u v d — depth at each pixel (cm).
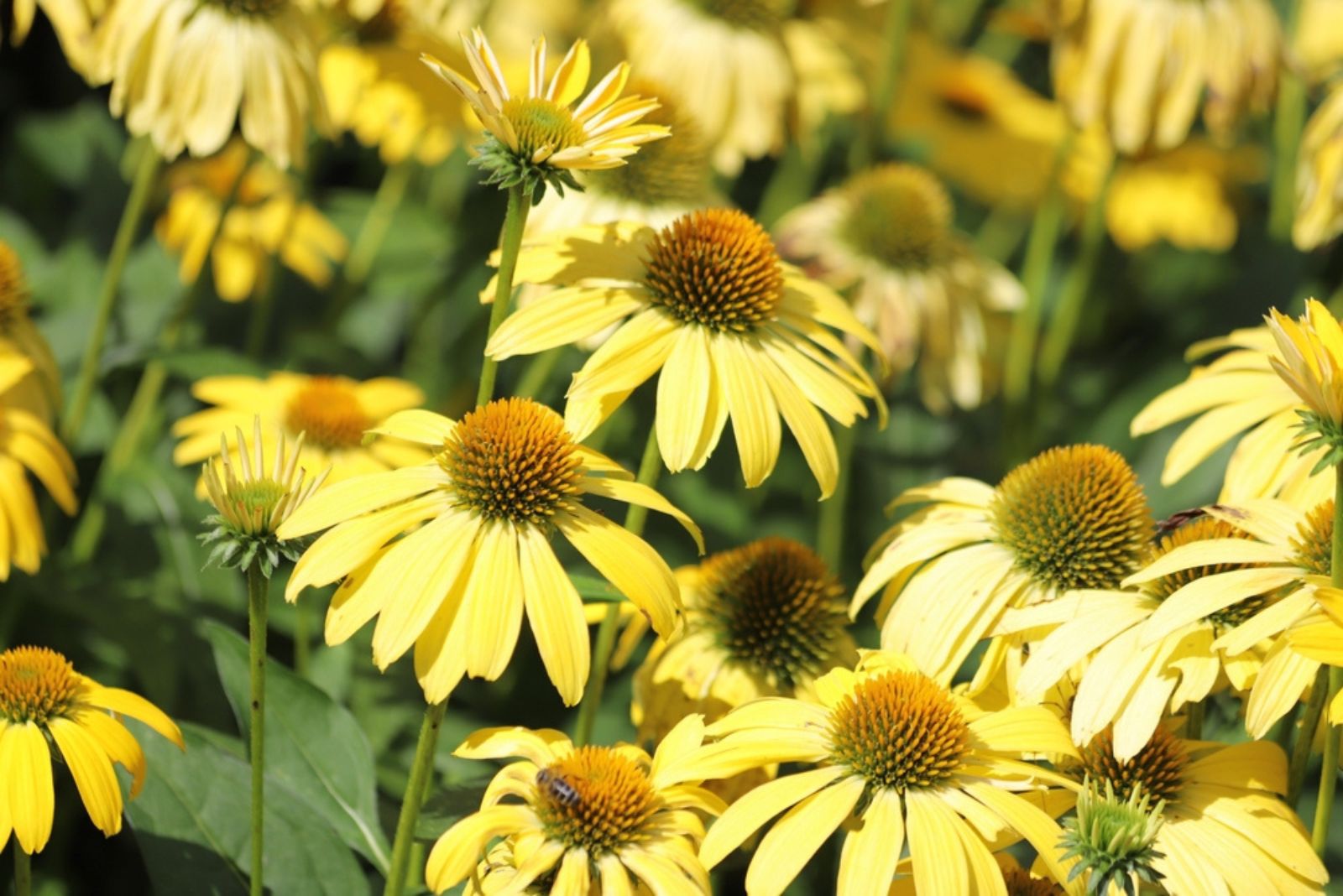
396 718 167
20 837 147
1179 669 149
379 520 148
